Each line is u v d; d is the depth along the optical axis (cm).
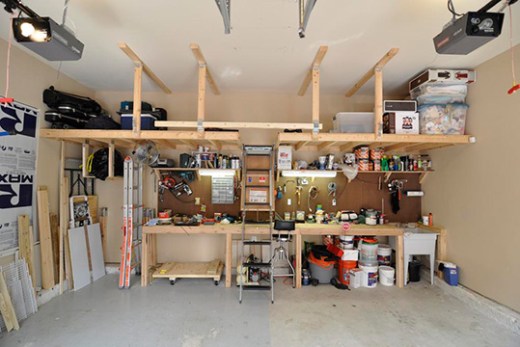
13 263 296
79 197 404
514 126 298
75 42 218
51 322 296
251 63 342
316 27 261
